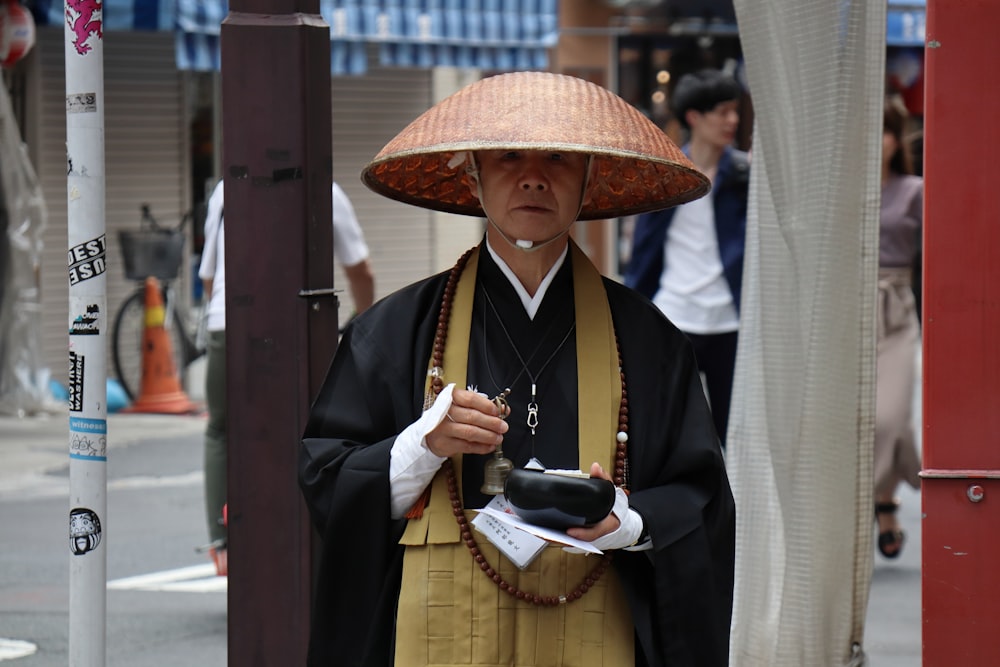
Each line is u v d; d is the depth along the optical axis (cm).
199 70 2419
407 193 616
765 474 760
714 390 1249
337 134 2716
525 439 539
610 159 590
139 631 1109
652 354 552
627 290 568
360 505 529
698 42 3297
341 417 550
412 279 2862
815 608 728
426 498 536
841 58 711
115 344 2309
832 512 727
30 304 2144
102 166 651
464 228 2944
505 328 550
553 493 497
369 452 532
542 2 2702
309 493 546
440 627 530
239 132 632
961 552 608
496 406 519
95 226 648
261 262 634
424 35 2550
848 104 712
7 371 2150
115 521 1509
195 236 2486
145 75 2398
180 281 2480
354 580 539
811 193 722
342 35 2448
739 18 734
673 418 547
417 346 554
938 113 595
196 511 1561
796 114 723
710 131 1226
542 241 539
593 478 503
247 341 638
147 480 1739
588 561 534
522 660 529
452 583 530
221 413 1177
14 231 2111
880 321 1292
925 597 612
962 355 600
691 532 530
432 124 539
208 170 2491
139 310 2353
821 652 729
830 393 725
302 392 635
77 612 654
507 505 523
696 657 534
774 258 739
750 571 761
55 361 2308
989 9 588
